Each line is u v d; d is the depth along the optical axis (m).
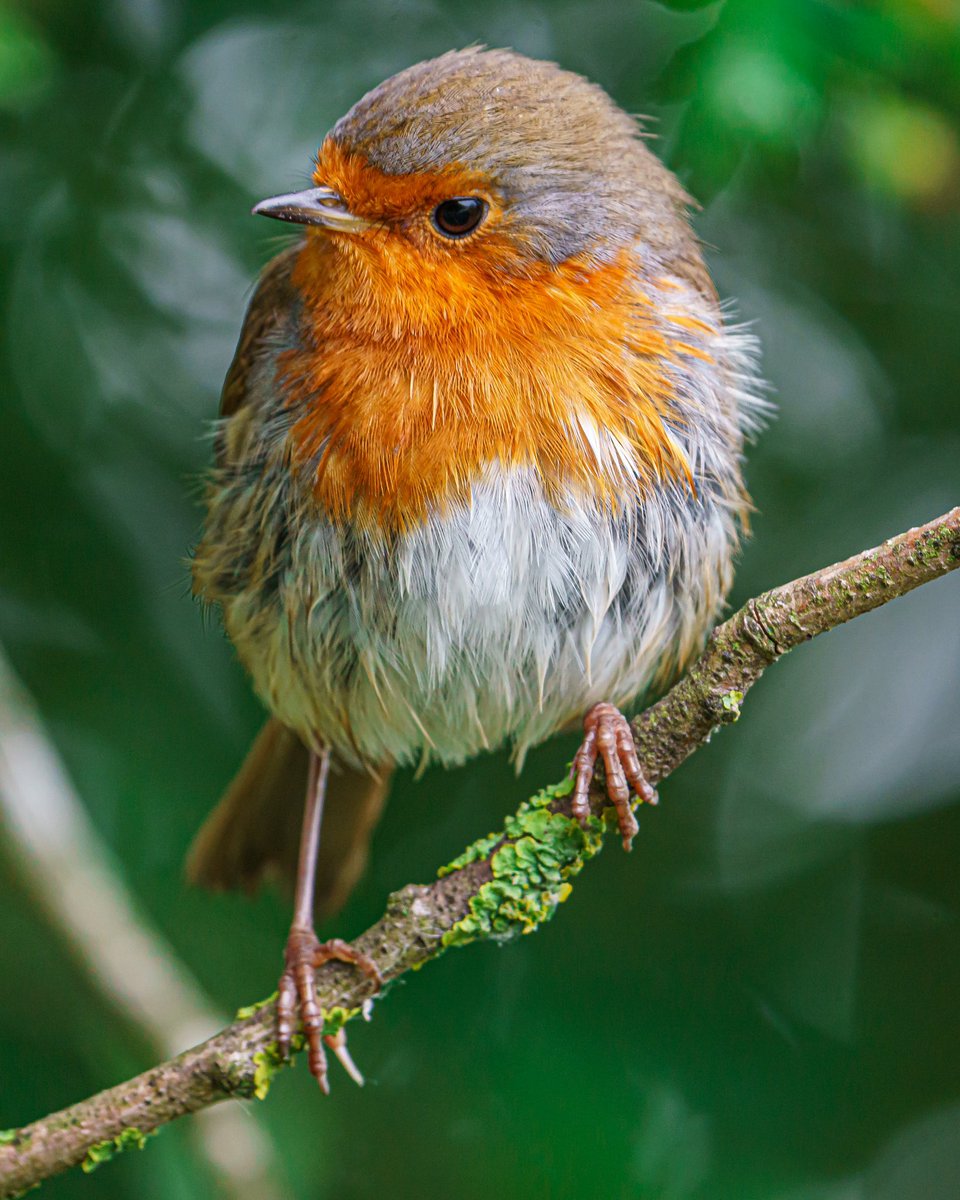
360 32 9.74
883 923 9.57
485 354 7.04
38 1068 9.28
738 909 9.55
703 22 8.37
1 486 9.41
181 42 9.68
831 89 8.17
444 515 7.11
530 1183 8.52
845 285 9.78
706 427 7.51
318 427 7.25
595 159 7.25
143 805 9.48
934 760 10.06
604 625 7.57
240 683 9.73
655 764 6.29
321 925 9.13
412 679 7.70
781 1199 8.60
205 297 9.72
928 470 9.80
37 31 8.82
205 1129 8.34
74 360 9.48
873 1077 9.24
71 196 9.52
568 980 9.25
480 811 9.98
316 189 7.06
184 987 8.77
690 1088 8.90
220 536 8.05
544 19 9.65
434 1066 9.09
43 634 9.45
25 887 8.62
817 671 10.33
